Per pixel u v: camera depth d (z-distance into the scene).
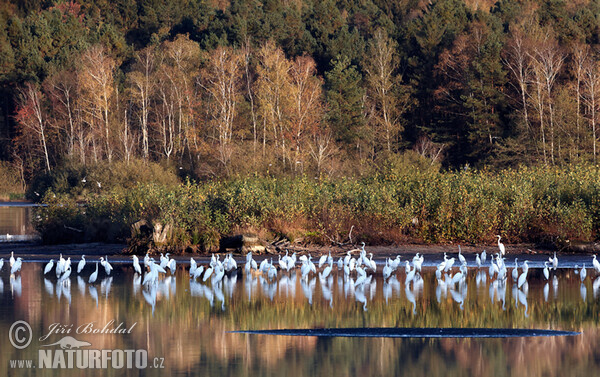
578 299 26.00
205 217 38.97
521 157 77.94
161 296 26.92
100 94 92.69
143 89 93.88
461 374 17.27
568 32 96.56
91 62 92.81
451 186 43.12
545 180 44.50
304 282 30.39
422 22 104.44
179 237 38.31
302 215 40.03
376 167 73.75
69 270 30.59
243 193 40.31
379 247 39.12
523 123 80.00
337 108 89.62
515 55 87.75
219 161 81.44
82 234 42.50
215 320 22.83
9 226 55.59
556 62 85.69
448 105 90.88
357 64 103.19
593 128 77.06
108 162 86.06
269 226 39.28
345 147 89.50
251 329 21.61
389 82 97.12
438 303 25.33
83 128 100.19
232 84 90.75
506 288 28.56
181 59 96.69
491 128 85.94
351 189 43.72
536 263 35.41
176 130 96.56
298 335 20.83
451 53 93.44
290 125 88.25
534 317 23.00
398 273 33.00
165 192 43.12
